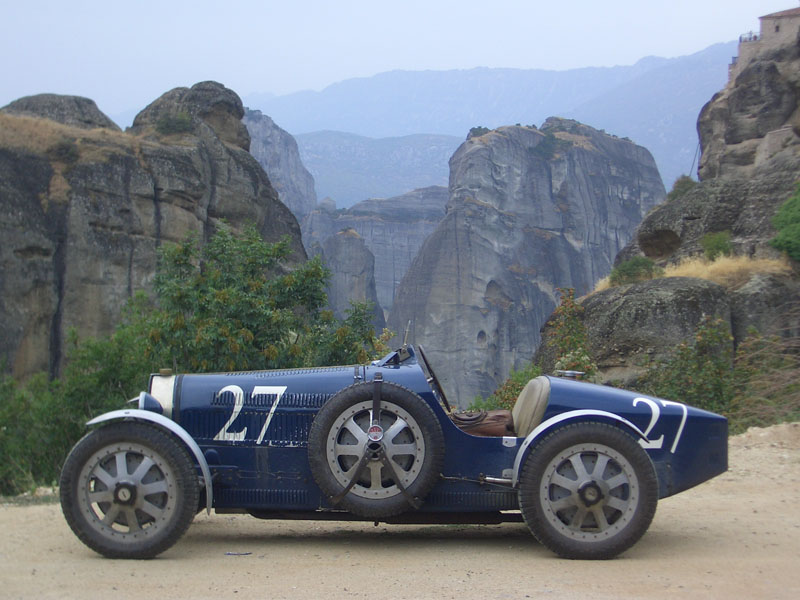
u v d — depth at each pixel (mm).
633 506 5219
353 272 179375
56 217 50031
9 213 47531
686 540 5863
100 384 15438
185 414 5617
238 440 5590
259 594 4422
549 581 4703
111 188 52188
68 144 52438
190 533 6320
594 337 23031
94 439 5246
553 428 5367
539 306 162875
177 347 12875
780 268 24047
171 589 4520
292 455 5582
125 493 5176
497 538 6148
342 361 13516
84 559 5242
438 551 5609
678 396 13758
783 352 15125
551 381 5828
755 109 52531
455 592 4465
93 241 50844
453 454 5578
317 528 6602
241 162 63438
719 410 12672
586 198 178000
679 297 22297
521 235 166500
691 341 21594
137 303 17250
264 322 12984
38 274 48250
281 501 5578
